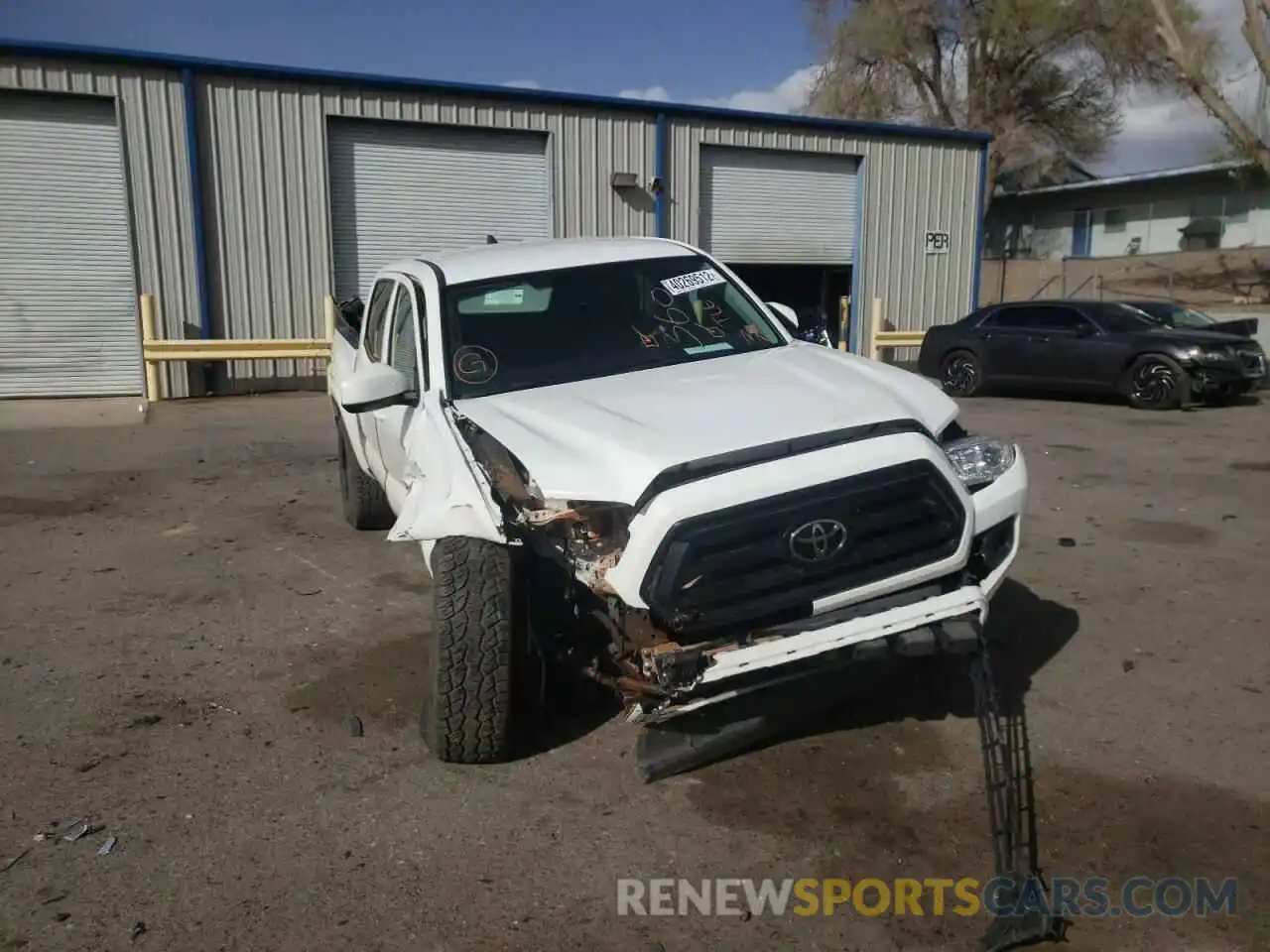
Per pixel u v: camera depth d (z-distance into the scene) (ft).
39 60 47.26
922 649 11.92
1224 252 120.98
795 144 65.41
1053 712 14.64
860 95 128.47
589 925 10.14
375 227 55.57
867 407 13.23
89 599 20.04
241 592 20.43
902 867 11.07
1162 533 24.36
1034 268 128.16
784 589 11.75
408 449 15.60
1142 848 11.29
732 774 13.04
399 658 16.98
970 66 126.62
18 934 10.00
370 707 15.14
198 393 51.98
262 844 11.56
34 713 14.93
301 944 9.87
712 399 13.73
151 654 17.19
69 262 49.90
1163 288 117.50
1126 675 15.89
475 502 12.66
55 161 48.85
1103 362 48.24
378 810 12.27
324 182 53.31
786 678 11.99
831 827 11.84
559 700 14.83
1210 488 29.37
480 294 16.83
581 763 13.41
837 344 71.05
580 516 12.12
